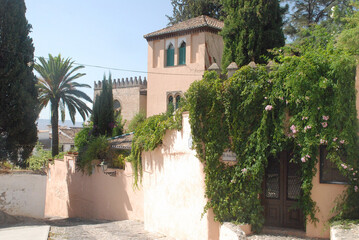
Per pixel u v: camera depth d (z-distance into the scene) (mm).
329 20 25984
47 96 32031
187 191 11133
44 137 67125
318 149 9156
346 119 8734
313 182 9234
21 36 18906
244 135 9930
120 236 12594
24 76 18703
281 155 10133
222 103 10156
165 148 12586
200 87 10273
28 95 18688
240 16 21938
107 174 19250
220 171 10078
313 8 32625
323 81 8727
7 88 18156
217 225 10133
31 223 15930
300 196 9523
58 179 26141
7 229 13883
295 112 9281
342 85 8688
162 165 12961
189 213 11008
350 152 8727
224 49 22750
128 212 17281
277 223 10102
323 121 8859
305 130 9008
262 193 10219
